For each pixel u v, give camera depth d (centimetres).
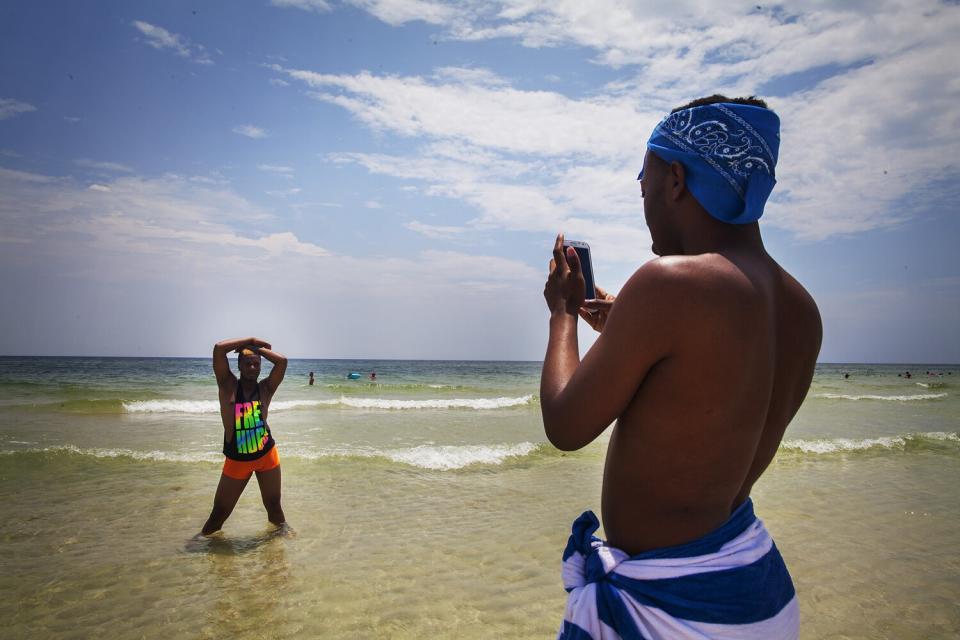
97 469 909
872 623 434
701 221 132
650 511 124
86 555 566
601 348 121
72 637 416
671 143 137
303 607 459
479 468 953
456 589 490
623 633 121
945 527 666
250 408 637
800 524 666
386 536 623
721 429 117
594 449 1120
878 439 1281
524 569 534
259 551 578
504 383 4234
